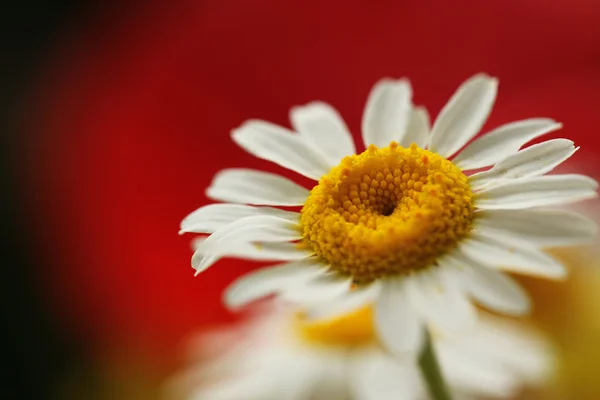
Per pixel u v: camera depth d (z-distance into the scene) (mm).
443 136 99
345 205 97
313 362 129
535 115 184
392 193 97
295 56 202
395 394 123
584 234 92
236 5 209
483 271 92
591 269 149
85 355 205
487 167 100
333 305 92
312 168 102
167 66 206
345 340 129
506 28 201
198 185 198
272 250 96
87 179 208
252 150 102
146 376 189
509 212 94
